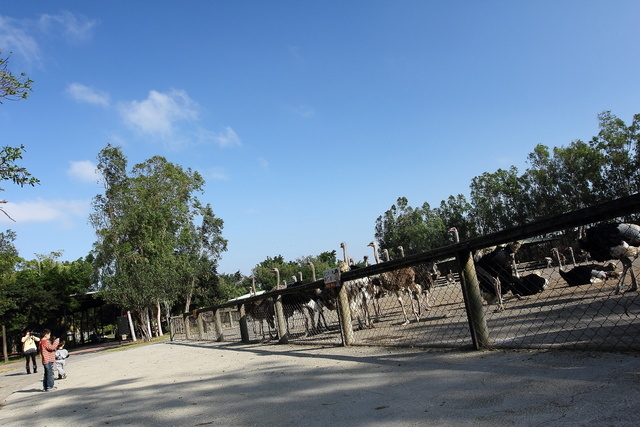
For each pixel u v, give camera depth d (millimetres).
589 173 49562
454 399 4168
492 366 5148
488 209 64312
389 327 11789
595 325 6719
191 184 47406
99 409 6910
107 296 35094
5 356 30625
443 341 7500
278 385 6309
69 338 51906
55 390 10289
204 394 6617
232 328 24594
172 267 38406
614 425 2961
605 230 9336
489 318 9422
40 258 59562
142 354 17062
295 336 13953
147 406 6453
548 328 7148
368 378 5738
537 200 55438
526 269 24984
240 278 64688
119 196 40156
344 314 9188
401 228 86000
